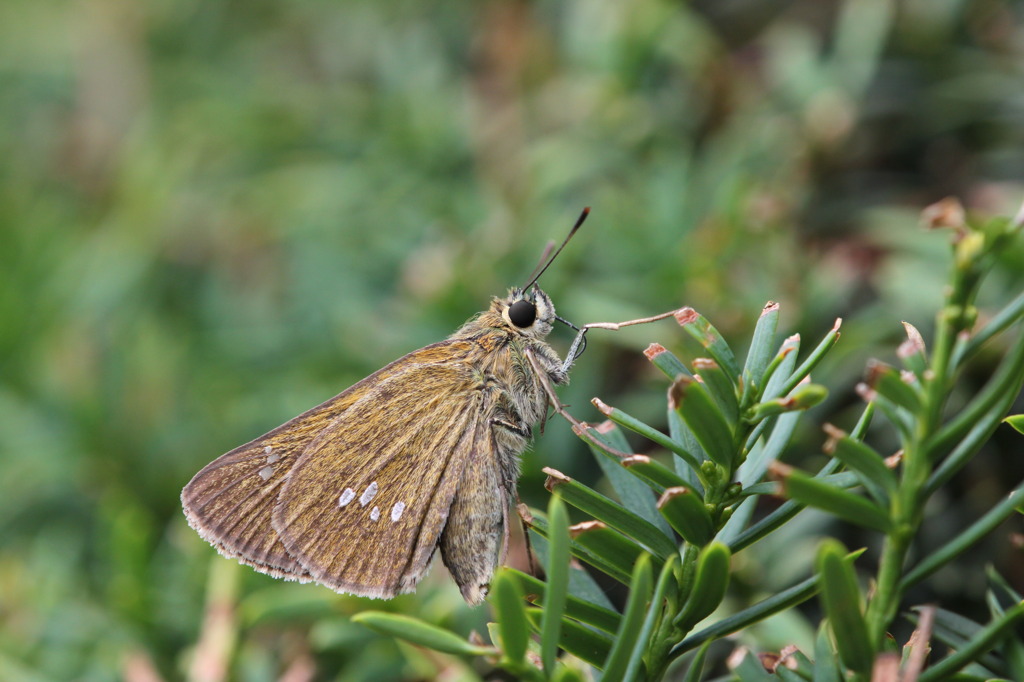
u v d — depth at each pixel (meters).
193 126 0.33
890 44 0.30
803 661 0.25
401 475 0.28
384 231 0.31
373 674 0.28
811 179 0.30
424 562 0.28
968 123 0.30
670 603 0.26
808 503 0.23
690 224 0.30
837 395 0.29
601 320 0.29
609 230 0.30
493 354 0.28
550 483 0.26
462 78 0.32
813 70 0.30
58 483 0.31
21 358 0.31
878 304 0.29
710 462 0.25
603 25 0.31
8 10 0.39
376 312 0.30
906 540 0.23
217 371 0.31
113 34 0.37
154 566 0.29
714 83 0.30
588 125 0.30
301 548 0.28
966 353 0.22
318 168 0.32
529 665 0.24
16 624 0.29
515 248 0.30
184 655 0.28
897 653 0.25
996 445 0.28
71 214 0.33
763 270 0.29
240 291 0.32
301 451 0.28
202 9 0.37
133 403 0.31
